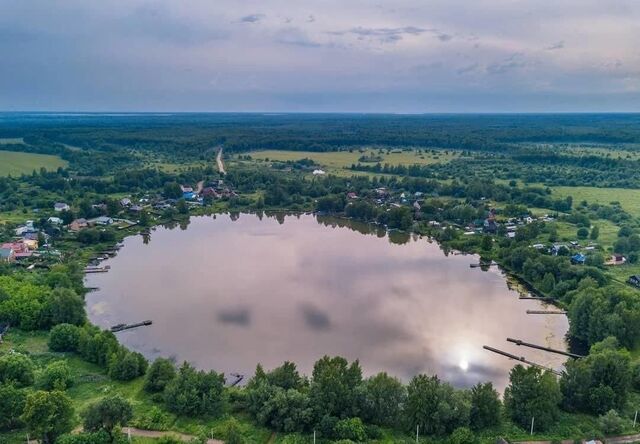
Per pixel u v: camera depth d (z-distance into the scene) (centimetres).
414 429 9188
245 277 18825
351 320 15175
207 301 16450
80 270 18612
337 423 9012
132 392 10456
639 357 12300
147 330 14338
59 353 12144
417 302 16650
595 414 9806
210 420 9488
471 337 14188
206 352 13138
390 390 9481
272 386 9800
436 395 9281
